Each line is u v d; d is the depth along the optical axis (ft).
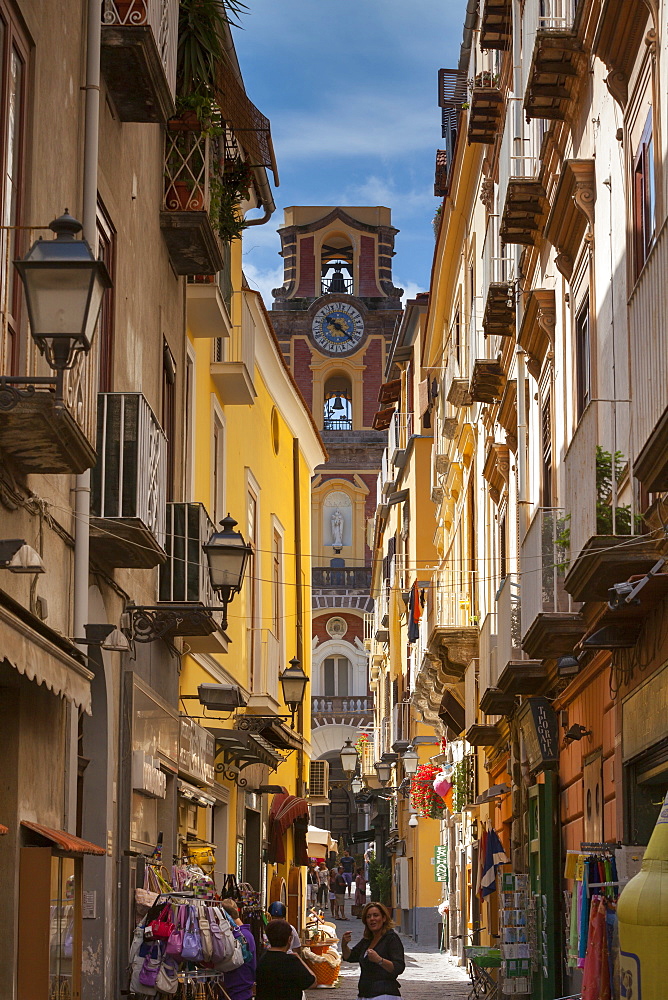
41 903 27.22
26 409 22.57
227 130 54.24
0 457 25.00
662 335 25.23
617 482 30.58
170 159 47.85
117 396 33.73
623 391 33.47
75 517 32.30
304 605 107.14
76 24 32.37
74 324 20.43
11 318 26.04
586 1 36.86
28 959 27.07
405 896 130.72
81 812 36.45
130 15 35.76
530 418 52.70
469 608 80.23
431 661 87.30
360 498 250.16
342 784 245.04
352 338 254.27
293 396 95.76
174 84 41.50
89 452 25.66
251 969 42.91
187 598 43.86
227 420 69.46
